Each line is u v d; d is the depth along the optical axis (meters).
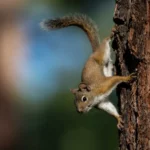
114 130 17.86
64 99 18.91
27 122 18.31
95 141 17.73
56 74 20.36
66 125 18.28
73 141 18.03
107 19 19.30
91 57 11.41
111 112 11.16
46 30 11.67
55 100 19.00
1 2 15.73
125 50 9.51
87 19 11.68
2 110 15.24
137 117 9.30
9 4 15.81
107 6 19.72
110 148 17.73
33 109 18.80
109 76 11.13
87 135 17.95
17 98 15.73
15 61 15.82
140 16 9.20
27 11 17.75
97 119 17.98
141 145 9.23
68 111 18.56
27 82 18.09
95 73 11.24
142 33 9.20
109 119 17.94
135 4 9.23
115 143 17.73
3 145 15.13
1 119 15.19
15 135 15.40
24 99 17.86
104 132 17.83
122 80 9.50
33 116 18.59
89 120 18.05
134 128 9.38
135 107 9.34
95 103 11.29
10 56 15.73
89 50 20.98
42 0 19.56
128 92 9.48
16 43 15.89
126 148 9.48
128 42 9.27
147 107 9.22
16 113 15.66
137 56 9.23
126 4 9.43
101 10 19.73
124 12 9.45
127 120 9.47
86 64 11.43
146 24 9.18
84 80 11.43
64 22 11.67
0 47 15.63
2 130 15.15
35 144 18.03
